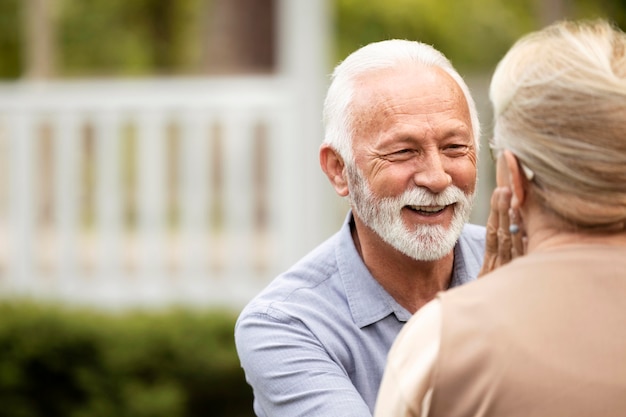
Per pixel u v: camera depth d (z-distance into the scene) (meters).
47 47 12.05
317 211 7.34
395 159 2.59
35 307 6.83
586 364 1.93
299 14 7.30
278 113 7.28
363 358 2.66
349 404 2.50
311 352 2.61
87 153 8.20
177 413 6.79
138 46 15.77
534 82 2.07
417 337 2.10
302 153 7.28
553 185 2.05
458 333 2.02
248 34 12.45
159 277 7.36
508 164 2.11
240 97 7.29
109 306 7.34
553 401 1.91
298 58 7.31
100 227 7.37
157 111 7.32
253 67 12.48
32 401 6.73
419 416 2.06
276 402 2.63
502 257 2.32
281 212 7.31
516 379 1.94
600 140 2.00
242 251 7.34
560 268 2.04
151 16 15.57
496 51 14.88
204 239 7.32
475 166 2.67
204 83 7.39
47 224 7.81
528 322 1.99
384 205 2.61
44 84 8.77
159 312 7.12
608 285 2.01
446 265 2.80
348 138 2.66
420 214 2.62
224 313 7.12
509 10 14.94
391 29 14.57
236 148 7.32
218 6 12.51
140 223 7.38
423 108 2.59
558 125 2.03
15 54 14.95
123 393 6.79
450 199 2.60
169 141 7.55
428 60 2.68
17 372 6.68
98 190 7.37
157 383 6.89
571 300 2.00
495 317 2.01
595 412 1.89
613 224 2.06
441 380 2.00
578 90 2.01
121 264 7.53
